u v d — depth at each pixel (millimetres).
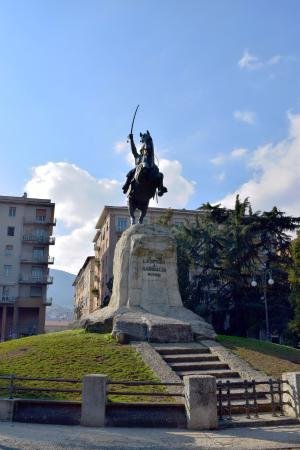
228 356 16594
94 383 11219
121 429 10734
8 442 9070
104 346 17172
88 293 84375
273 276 43125
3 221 68438
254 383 12422
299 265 38125
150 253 21219
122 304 20594
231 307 43188
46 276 68312
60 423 11070
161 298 20781
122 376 14031
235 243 41469
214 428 11016
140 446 9188
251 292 42844
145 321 18609
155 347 17094
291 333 40969
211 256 43562
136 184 22797
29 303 66750
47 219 70125
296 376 12414
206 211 48156
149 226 22156
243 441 9797
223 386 12117
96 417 10977
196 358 16391
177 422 11180
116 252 22656
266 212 45062
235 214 44281
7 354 17078
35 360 15656
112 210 70375
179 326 18375
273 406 12359
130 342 17688
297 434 10500
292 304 38719
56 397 12680
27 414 11180
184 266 44000
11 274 66812
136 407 11281
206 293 44219
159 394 11375
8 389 12812
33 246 68938
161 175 22859
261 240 44656
